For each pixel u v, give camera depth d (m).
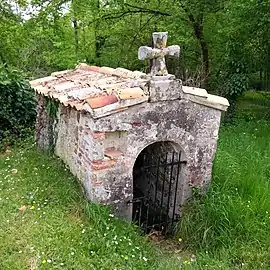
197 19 15.06
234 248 6.21
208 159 7.11
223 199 6.86
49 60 19.52
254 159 9.30
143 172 8.28
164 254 6.40
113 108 6.12
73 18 16.27
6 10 14.89
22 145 10.34
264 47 13.95
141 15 16.61
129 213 6.75
